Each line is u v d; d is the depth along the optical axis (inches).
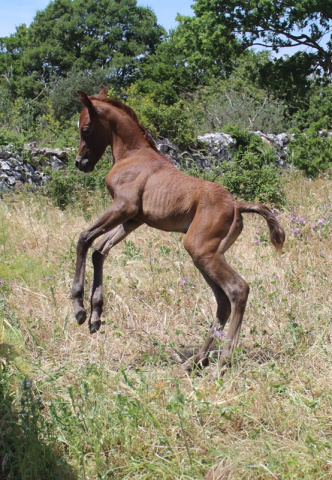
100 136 219.3
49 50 1464.1
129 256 287.3
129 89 843.4
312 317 227.1
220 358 192.9
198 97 907.4
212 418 166.7
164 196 202.8
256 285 249.4
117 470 147.7
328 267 273.1
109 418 160.2
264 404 168.1
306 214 352.8
